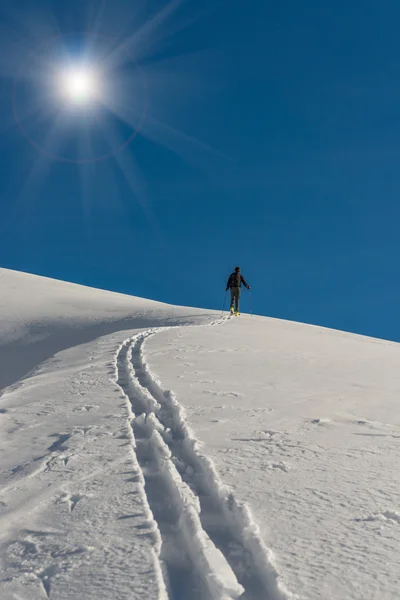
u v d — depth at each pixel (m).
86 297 31.88
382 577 2.26
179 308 28.42
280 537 2.66
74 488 3.56
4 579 2.38
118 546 2.66
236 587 2.18
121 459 4.16
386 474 3.69
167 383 7.54
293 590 2.15
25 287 33.53
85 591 2.24
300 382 7.87
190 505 3.02
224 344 12.78
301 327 21.69
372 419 5.52
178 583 2.36
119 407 6.21
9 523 3.04
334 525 2.81
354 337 21.22
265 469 3.77
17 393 7.70
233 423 5.23
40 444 4.79
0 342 22.14
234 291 22.67
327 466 3.87
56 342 21.81
